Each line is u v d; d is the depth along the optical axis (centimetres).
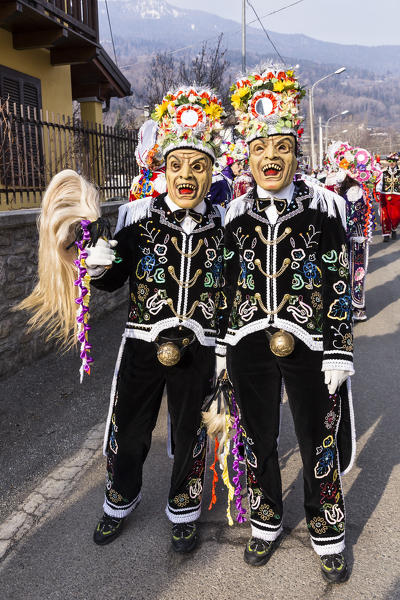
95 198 234
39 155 561
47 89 944
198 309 237
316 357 223
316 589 228
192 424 244
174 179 230
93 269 228
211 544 257
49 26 796
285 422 383
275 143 215
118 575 238
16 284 471
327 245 221
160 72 1698
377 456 329
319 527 233
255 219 225
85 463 330
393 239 1362
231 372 235
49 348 521
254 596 224
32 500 294
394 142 10100
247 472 245
